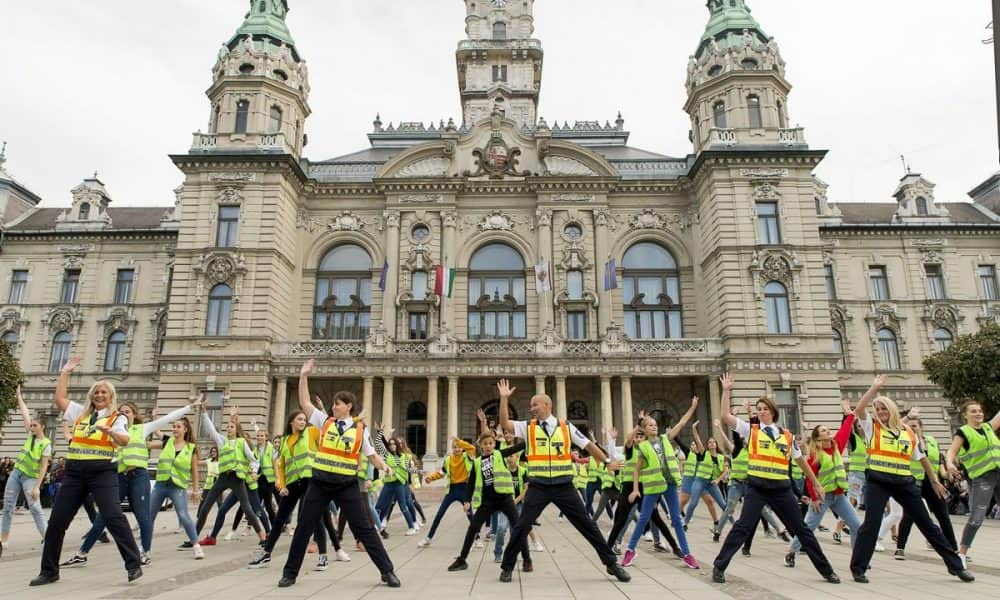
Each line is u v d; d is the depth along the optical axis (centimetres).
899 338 4728
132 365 4719
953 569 1041
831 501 1248
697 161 4194
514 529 1046
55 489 3042
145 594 940
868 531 1038
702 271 4319
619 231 4422
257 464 1594
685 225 4434
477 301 4309
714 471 1703
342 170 4650
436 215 4369
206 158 4084
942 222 4891
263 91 4297
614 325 3934
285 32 4650
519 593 953
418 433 4088
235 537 1750
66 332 4809
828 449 1294
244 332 3878
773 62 4400
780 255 3994
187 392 3797
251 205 4078
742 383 3806
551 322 4141
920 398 4625
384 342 3884
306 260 4366
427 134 5347
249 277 3962
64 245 4950
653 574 1130
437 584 1032
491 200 4444
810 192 4103
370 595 935
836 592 956
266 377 3819
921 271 4841
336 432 1018
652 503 1189
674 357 3875
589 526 1030
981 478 1185
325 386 4072
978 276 4850
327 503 1017
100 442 1041
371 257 4397
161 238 4931
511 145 4506
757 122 4309
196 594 941
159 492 1327
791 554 1212
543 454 1037
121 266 4912
